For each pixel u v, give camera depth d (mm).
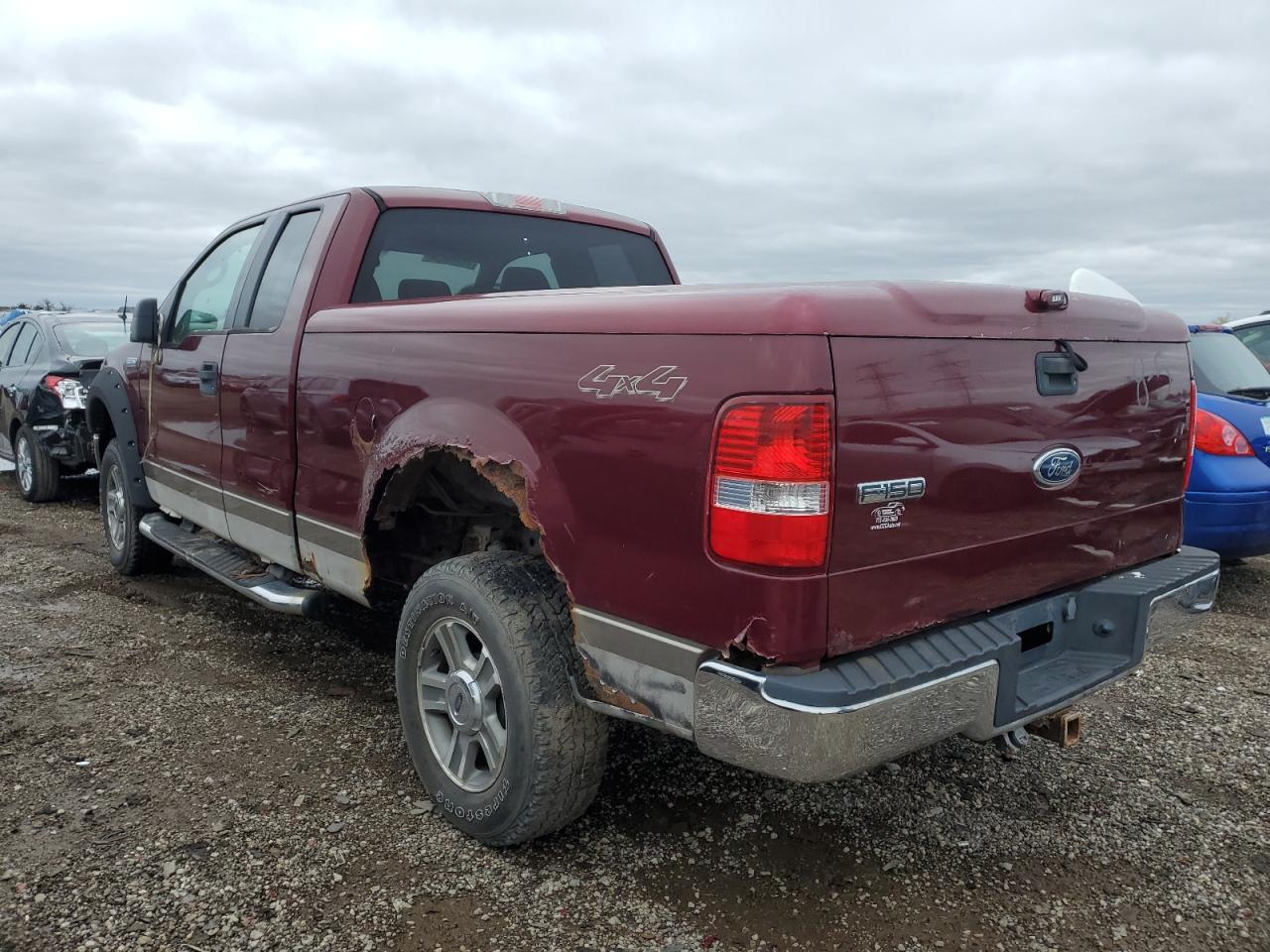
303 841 2812
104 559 6328
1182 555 3148
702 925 2447
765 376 2004
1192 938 2426
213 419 4172
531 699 2549
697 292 2260
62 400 8195
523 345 2580
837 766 2021
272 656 4438
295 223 3953
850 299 2068
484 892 2578
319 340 3385
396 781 3199
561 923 2451
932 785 3227
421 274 3760
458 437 2693
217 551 4527
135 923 2408
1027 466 2467
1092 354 2676
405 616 2949
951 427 2244
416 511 3471
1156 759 3443
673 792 3148
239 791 3104
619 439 2287
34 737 3473
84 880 2586
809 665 2061
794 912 2506
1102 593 2742
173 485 4812
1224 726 3725
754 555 2018
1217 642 4766
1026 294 2486
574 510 2410
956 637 2312
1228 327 7340
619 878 2658
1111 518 2820
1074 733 2732
